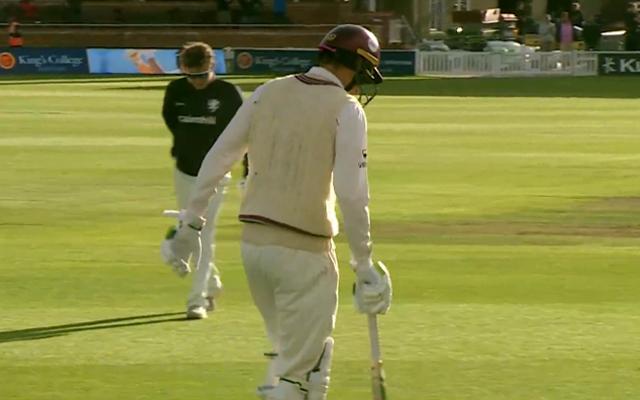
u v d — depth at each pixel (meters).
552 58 171.00
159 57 171.25
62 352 29.58
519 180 63.97
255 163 20.58
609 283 38.31
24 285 37.53
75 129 88.50
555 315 33.66
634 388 26.84
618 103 117.81
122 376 27.59
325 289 20.31
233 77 158.50
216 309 34.22
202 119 32.03
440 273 39.81
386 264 41.31
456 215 52.72
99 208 53.81
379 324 32.50
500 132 89.25
